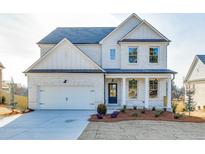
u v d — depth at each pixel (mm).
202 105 29109
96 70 20594
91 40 24047
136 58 22609
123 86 21156
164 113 17969
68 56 20812
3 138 9578
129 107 21578
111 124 13039
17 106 22734
